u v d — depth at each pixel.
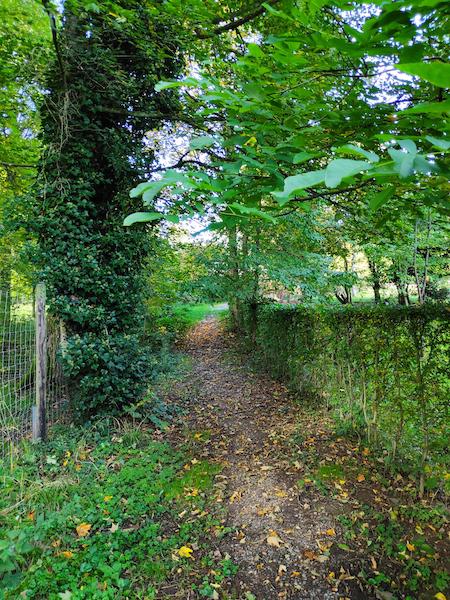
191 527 2.78
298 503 3.07
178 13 3.16
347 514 2.89
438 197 1.07
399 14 0.83
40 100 4.88
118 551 2.44
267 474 3.53
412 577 2.30
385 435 3.79
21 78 4.38
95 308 4.63
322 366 5.21
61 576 2.19
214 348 10.24
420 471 3.19
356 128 1.42
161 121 5.36
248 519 2.89
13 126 6.20
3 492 2.88
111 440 4.03
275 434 4.47
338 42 0.98
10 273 5.15
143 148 5.46
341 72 1.50
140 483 3.21
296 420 4.91
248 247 8.01
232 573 2.38
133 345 4.81
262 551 2.56
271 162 1.55
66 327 4.63
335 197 3.32
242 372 7.61
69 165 4.67
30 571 2.20
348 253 8.58
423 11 0.82
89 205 4.70
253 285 8.33
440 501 2.99
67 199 4.60
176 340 10.63
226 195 1.11
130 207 4.99
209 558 2.50
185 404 5.63
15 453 3.44
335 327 4.60
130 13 3.42
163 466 3.62
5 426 3.71
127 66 4.89
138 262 5.33
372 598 2.20
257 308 9.09
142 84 4.84
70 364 4.21
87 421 4.30
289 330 6.50
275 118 1.60
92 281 4.63
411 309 3.34
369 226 3.80
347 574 2.36
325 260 7.81
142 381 4.79
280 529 2.77
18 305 4.07
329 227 7.57
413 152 0.60
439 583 2.24
